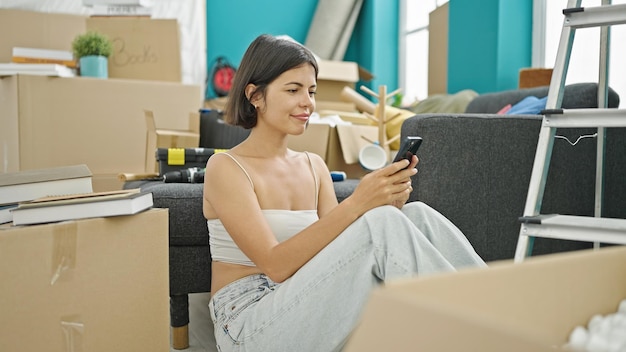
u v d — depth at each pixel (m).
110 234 1.27
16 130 3.07
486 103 2.90
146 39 3.65
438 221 1.28
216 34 5.42
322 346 1.18
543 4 3.45
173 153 2.41
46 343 1.19
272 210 1.45
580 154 2.01
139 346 1.31
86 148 3.20
